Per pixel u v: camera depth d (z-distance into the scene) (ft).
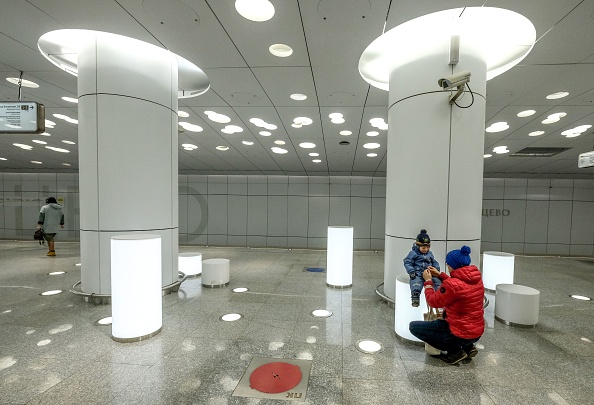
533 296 17.58
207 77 21.44
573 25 14.29
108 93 19.62
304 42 16.47
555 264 43.86
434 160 17.65
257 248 62.54
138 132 20.44
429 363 13.23
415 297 14.23
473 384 11.68
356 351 14.33
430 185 17.75
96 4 13.64
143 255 15.15
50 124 32.53
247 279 29.96
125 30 15.75
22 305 20.20
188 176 68.03
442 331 12.95
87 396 10.61
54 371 12.25
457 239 17.61
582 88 21.02
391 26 14.93
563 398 10.88
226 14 14.25
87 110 19.75
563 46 16.06
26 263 36.19
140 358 13.39
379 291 23.12
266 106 26.13
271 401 10.49
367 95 23.36
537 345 15.31
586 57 17.07
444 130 17.48
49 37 17.95
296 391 11.08
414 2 13.12
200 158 49.57
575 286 28.94
